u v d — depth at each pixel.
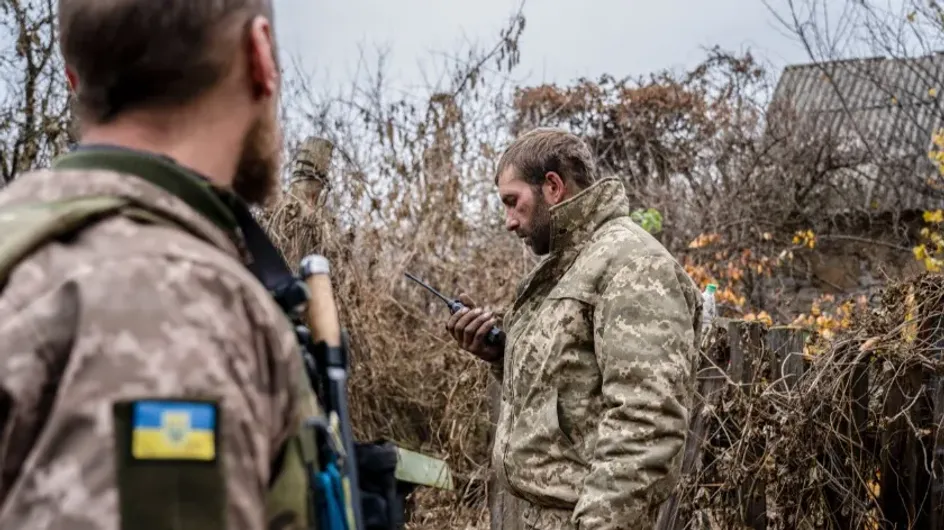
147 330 0.78
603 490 2.08
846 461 3.46
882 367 3.47
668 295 2.18
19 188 0.88
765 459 3.50
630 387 2.12
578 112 10.76
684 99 10.38
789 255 8.89
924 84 9.99
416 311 5.55
